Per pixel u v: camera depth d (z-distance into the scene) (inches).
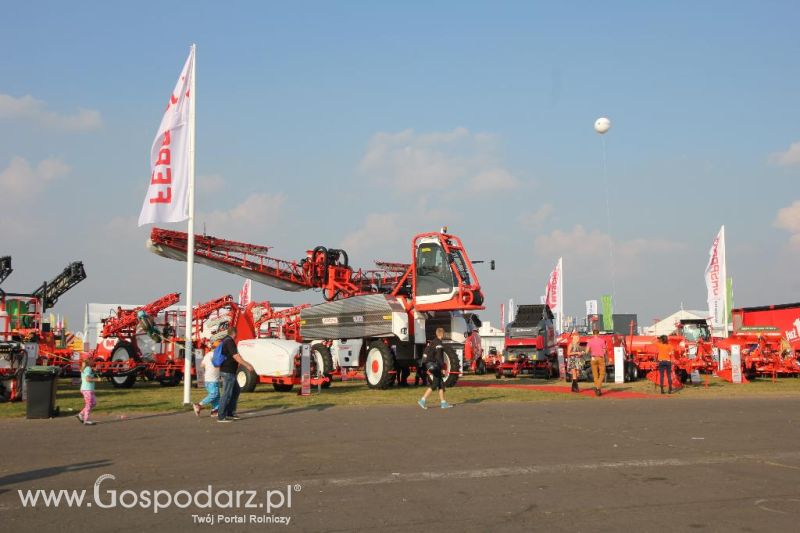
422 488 302.2
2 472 335.9
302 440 439.5
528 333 1302.9
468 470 341.4
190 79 698.8
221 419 543.5
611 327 1630.2
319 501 279.0
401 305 922.7
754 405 692.1
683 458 377.4
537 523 247.3
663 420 552.7
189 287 685.3
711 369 1284.4
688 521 251.0
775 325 1403.8
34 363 770.8
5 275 1059.9
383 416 581.3
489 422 537.0
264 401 725.9
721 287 1293.1
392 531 237.5
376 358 915.4
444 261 925.2
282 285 1253.7
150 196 690.2
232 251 1222.3
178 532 237.3
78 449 403.9
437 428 499.8
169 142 693.3
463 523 247.1
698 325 1353.3
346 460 368.2
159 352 1074.1
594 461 366.9
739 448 412.2
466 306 900.0
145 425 523.8
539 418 565.9
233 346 548.7
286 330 1135.0
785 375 1278.3
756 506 273.0
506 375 1371.8
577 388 881.5
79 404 700.7
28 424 537.0
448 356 912.9
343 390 892.6
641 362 1182.3
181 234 1184.8
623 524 246.5
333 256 1235.2
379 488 302.2
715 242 1305.4
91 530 239.6
